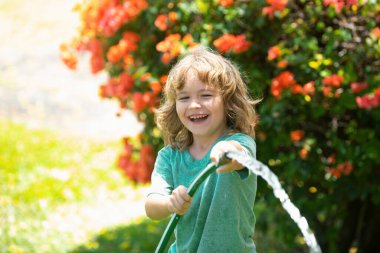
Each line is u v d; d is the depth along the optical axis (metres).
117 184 8.83
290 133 4.63
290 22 4.54
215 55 3.00
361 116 4.58
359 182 4.73
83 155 9.66
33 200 7.81
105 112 11.80
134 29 5.43
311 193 4.97
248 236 2.92
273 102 4.48
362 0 4.19
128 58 5.21
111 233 7.16
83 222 7.51
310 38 4.43
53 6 16.56
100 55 5.86
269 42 4.59
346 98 4.35
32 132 10.34
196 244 2.88
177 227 2.95
